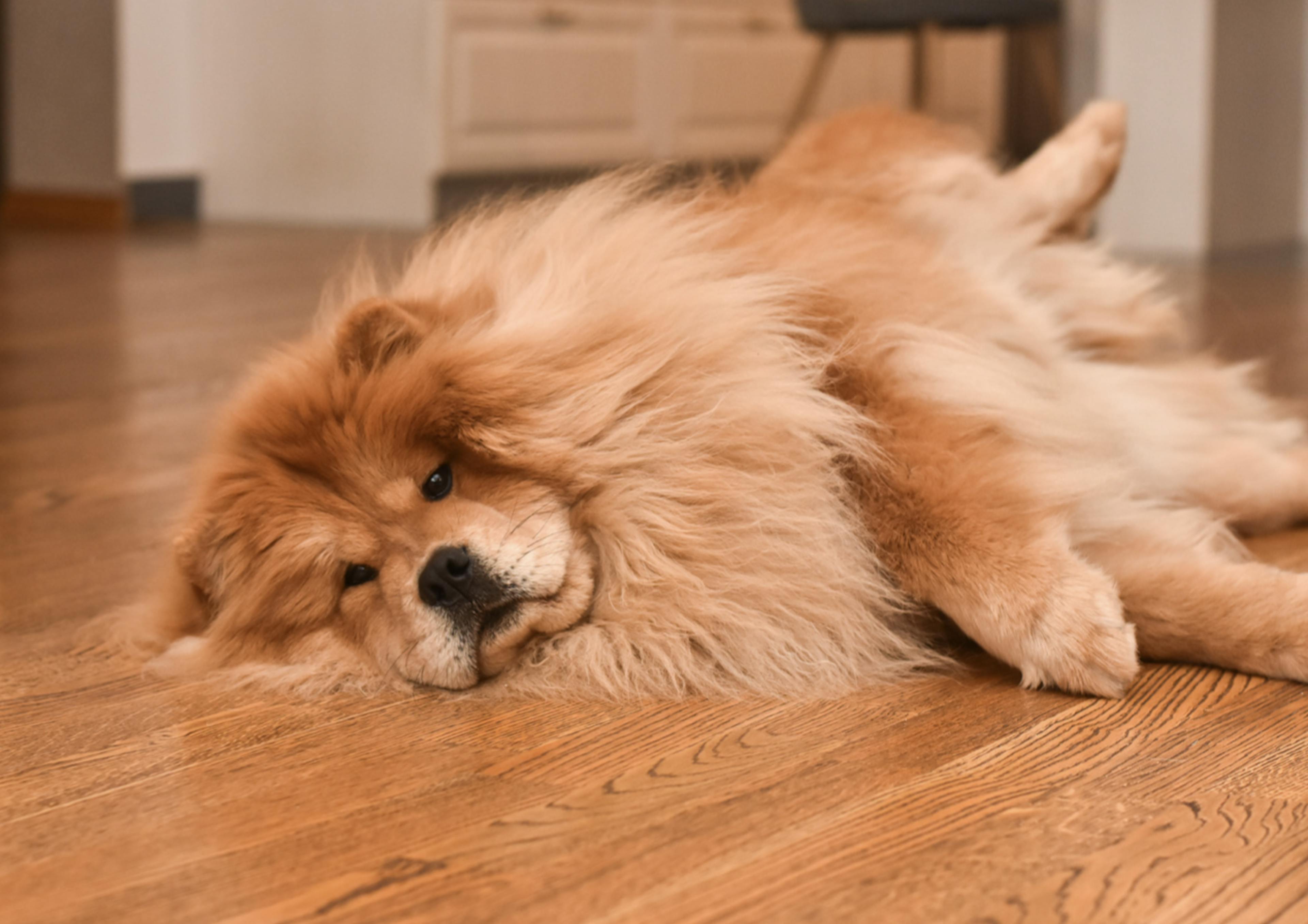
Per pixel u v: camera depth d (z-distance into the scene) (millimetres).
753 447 1546
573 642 1522
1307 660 1331
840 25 5465
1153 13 5184
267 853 1086
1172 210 5285
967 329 1697
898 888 974
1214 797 1097
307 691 1521
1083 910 930
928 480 1480
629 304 1584
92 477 2520
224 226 7020
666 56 7078
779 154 2373
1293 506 1904
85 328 4160
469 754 1301
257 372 1738
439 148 6473
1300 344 3355
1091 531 1556
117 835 1134
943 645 1560
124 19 6973
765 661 1479
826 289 1673
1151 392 1965
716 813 1118
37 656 1651
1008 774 1168
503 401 1498
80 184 7246
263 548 1563
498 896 991
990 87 7633
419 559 1499
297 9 6855
